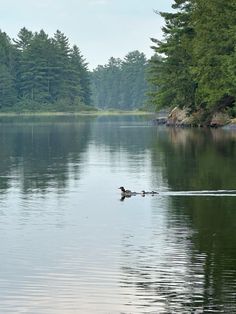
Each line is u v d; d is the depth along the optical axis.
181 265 19.67
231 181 36.47
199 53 83.88
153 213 27.66
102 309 16.45
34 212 28.19
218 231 24.02
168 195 32.41
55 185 36.75
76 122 135.25
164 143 65.88
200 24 85.44
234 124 89.31
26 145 68.31
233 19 81.94
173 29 97.62
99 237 23.27
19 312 16.30
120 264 19.84
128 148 61.72
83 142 71.69
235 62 78.00
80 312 16.31
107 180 38.56
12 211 28.41
